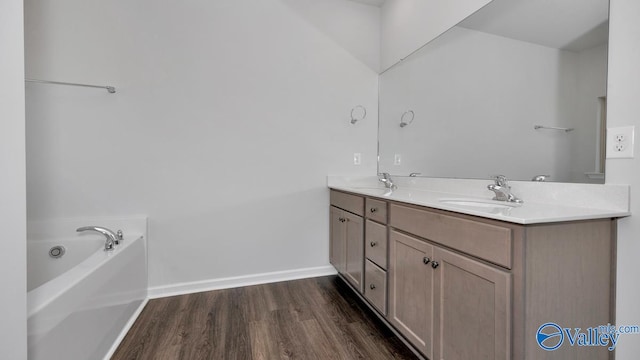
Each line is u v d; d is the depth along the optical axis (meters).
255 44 2.26
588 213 0.97
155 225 2.06
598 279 1.00
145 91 2.02
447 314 1.15
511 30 1.46
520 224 0.87
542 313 0.90
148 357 1.40
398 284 1.47
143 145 2.02
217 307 1.90
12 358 0.77
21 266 0.80
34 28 1.82
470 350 1.04
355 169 2.57
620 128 1.04
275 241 2.36
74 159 1.90
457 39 1.80
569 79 1.21
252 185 2.28
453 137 1.83
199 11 2.12
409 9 2.24
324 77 2.46
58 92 1.87
